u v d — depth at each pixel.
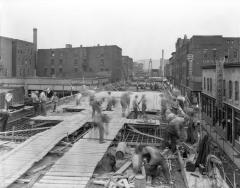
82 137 20.02
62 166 14.20
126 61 117.62
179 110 27.22
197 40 58.41
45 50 94.19
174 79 102.56
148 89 68.12
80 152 16.09
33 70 93.31
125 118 25.45
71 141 19.72
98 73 87.94
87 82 61.66
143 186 11.99
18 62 84.69
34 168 14.66
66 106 33.25
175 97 38.09
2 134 21.55
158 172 14.45
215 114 33.28
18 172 13.45
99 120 18.72
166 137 18.06
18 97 36.28
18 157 15.41
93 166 14.19
